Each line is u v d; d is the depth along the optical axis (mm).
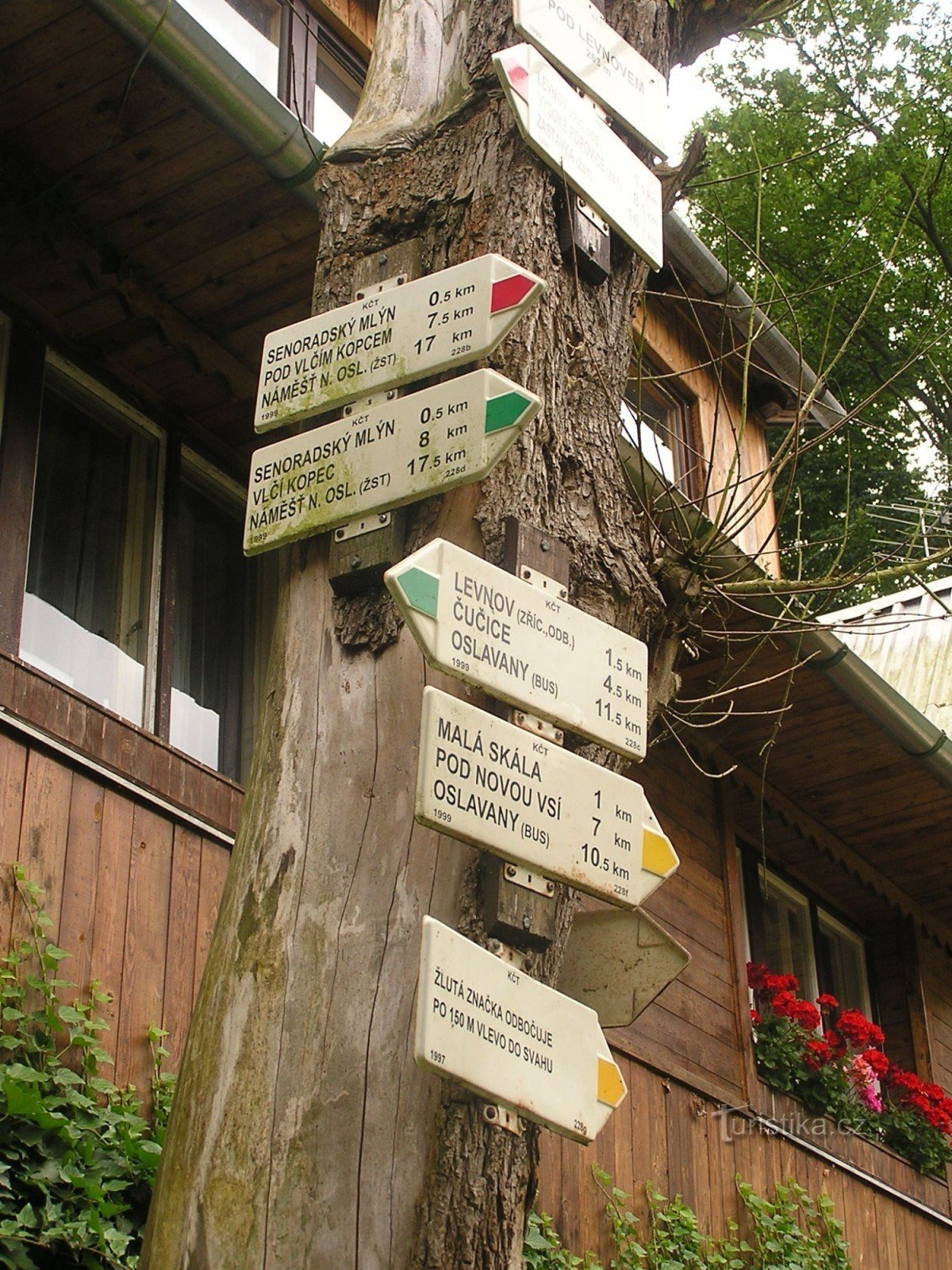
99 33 5281
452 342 3299
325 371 3477
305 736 3268
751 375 10359
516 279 3266
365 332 3453
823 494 15453
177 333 6348
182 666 6344
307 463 3418
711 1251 7008
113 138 5699
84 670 5863
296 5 7484
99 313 6180
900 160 12625
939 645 13328
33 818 4980
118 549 6199
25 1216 4242
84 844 5137
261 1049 2996
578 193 3652
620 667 3293
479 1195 2854
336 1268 2807
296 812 3195
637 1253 6508
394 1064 2930
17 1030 4676
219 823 5781
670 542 4848
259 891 3152
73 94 5551
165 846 5457
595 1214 6496
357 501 3305
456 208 3674
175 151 5707
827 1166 8164
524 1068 2871
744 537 10047
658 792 8148
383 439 3320
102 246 6062
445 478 3184
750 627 7266
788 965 9406
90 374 6312
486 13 3867
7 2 5168
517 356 3490
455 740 2936
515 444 3398
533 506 3357
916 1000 10148
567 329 3605
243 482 6883
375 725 3217
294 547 3480
